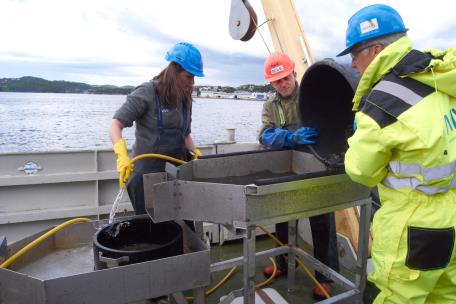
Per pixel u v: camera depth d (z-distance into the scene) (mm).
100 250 1256
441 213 1077
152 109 1828
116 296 1160
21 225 2623
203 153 3010
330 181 1405
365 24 1177
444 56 1081
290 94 2078
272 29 2998
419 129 1003
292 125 2074
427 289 1133
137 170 1887
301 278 2379
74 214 2699
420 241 1080
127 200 2883
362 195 1554
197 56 1746
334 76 1569
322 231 2041
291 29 2855
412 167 1076
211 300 2135
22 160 2604
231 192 1245
